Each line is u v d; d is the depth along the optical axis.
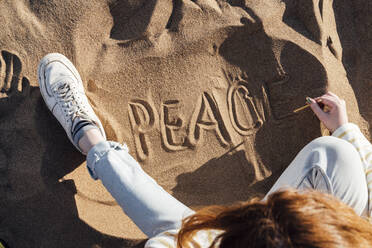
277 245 0.52
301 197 0.60
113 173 1.35
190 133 1.84
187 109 1.84
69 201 1.70
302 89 1.88
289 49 1.88
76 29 1.78
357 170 1.22
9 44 1.73
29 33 1.75
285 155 1.89
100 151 1.42
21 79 1.72
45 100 1.70
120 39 1.82
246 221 0.58
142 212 1.27
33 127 1.70
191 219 0.71
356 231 0.59
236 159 1.86
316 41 1.89
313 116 1.88
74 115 1.61
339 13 1.97
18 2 1.76
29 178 1.68
